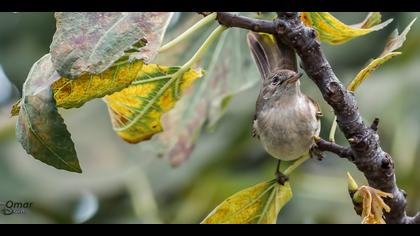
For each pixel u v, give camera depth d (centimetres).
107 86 605
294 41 617
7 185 1195
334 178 1183
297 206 1166
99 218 1218
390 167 631
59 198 1216
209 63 904
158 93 684
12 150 1224
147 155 1205
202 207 1198
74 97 610
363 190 609
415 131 1145
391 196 607
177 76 672
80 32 564
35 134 578
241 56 904
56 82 591
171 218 1195
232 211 743
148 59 578
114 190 1195
